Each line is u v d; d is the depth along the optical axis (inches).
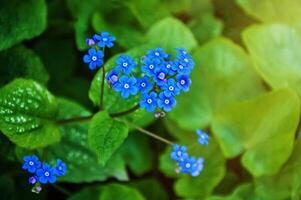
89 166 11.8
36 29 11.8
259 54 12.8
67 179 11.6
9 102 10.1
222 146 12.4
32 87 10.2
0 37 11.7
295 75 12.8
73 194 12.2
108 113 10.2
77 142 11.7
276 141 12.2
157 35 12.9
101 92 10.0
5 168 12.3
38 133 10.3
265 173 12.3
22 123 10.2
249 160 12.3
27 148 10.6
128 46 12.7
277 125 12.2
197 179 12.5
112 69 9.8
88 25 12.8
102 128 9.8
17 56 11.9
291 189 12.2
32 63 11.9
